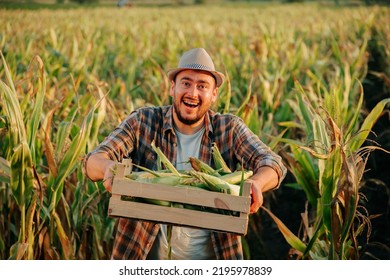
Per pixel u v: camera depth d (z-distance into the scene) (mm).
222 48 10570
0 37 12453
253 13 37344
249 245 4473
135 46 11898
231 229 2371
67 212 3424
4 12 23547
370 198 5418
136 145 2797
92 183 3617
